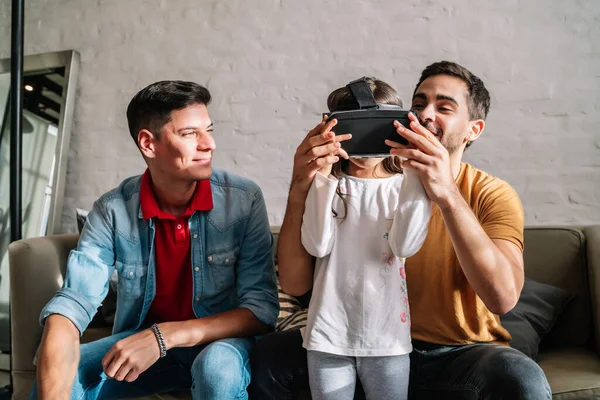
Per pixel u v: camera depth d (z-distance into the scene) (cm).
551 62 204
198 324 127
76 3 266
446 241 129
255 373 123
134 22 256
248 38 238
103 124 259
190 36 247
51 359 118
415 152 107
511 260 118
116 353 120
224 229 142
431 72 137
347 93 125
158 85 135
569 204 202
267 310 135
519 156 207
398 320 114
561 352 160
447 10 214
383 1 221
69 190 261
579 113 201
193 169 135
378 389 111
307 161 113
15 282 171
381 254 116
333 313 114
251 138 237
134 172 254
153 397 140
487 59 209
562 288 169
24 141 262
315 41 229
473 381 111
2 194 253
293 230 121
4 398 196
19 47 233
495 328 128
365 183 121
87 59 263
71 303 128
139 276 141
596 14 199
